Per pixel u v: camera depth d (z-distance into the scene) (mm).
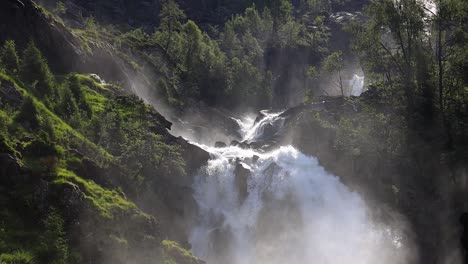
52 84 52906
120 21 145875
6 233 31938
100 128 49719
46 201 34812
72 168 39594
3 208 33094
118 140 50812
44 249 32250
